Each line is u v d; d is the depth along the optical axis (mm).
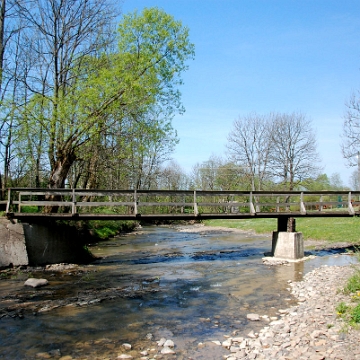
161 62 20797
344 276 12750
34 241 15781
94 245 24469
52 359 6746
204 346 7277
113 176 30922
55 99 18906
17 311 9516
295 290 11711
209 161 71250
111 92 19047
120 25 20625
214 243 26531
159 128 21812
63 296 11039
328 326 7695
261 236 31797
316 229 28219
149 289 12070
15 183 28969
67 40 20609
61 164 19594
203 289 12141
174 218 16609
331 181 72375
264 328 8188
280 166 46156
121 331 8156
